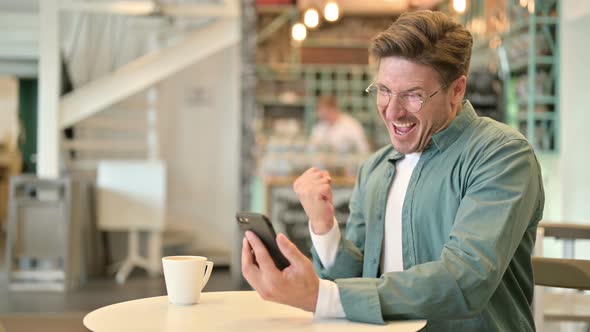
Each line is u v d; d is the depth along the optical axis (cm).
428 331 162
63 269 622
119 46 821
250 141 713
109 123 837
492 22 636
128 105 843
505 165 155
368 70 929
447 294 140
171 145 903
